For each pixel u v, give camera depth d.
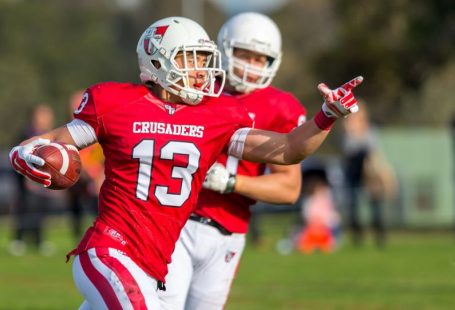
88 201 49.19
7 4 159.62
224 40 22.16
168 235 17.80
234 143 18.20
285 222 77.94
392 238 64.25
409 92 96.88
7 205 73.56
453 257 46.56
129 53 194.88
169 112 17.88
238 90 22.05
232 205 21.19
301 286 36.25
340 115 17.19
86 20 172.88
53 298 33.22
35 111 48.91
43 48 160.38
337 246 54.19
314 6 178.75
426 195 72.25
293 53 166.50
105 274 16.94
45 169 17.33
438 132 80.75
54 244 56.06
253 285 36.56
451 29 86.38
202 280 21.17
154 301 16.97
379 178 53.31
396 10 92.00
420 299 32.56
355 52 95.44
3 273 40.50
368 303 31.75
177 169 17.72
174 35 18.02
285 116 21.75
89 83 164.75
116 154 17.77
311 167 62.44
